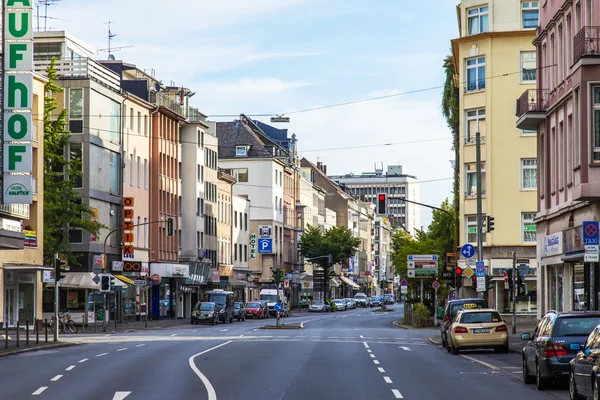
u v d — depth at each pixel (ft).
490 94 208.03
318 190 517.96
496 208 207.51
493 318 117.08
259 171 404.57
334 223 556.10
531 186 206.69
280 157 422.00
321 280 447.83
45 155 201.26
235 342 144.05
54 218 200.34
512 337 148.77
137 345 134.82
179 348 126.31
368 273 645.10
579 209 127.95
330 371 88.28
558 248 139.33
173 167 293.43
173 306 284.41
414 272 228.63
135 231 256.93
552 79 142.72
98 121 229.86
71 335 176.14
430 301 255.09
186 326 233.55
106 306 229.25
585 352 58.34
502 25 208.44
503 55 207.82
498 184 207.41
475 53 210.59
